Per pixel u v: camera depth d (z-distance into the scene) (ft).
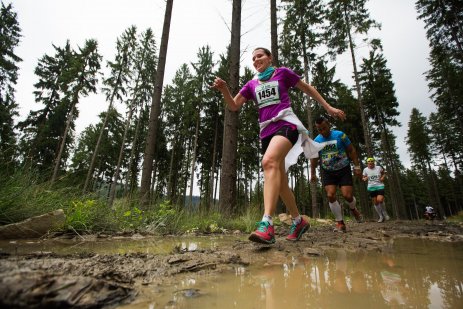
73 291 2.63
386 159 80.94
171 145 108.68
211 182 84.99
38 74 79.66
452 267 5.05
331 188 13.41
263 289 3.54
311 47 49.60
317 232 12.69
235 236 11.57
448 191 145.38
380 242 9.29
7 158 10.39
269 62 8.54
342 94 76.54
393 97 72.23
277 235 11.16
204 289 3.50
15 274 2.43
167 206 14.19
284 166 8.34
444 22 52.70
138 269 4.30
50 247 6.70
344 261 5.63
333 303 2.99
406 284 3.83
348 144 13.47
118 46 80.69
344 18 49.65
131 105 84.12
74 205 10.63
